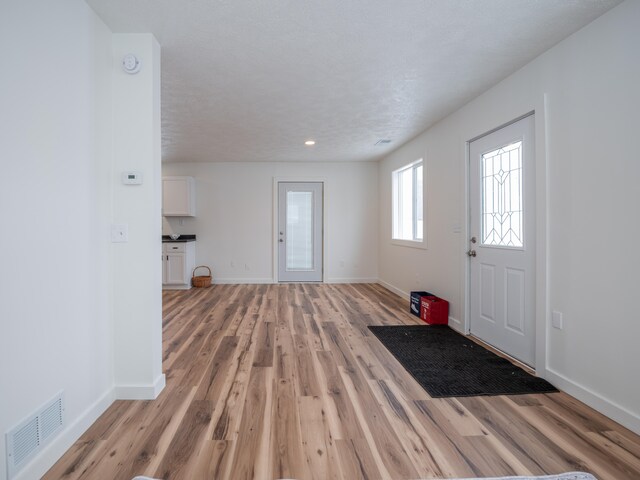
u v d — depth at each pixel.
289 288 5.77
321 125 3.92
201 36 2.09
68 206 1.61
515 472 1.44
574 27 2.01
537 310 2.36
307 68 2.53
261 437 1.67
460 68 2.54
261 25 1.99
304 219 6.27
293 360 2.64
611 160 1.84
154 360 2.06
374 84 2.81
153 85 2.05
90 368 1.79
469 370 2.47
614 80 1.82
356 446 1.61
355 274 6.30
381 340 3.12
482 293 3.09
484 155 3.07
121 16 1.88
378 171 6.21
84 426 1.71
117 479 1.38
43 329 1.43
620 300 1.80
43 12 1.43
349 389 2.18
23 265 1.33
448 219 3.62
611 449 1.59
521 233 2.62
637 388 1.72
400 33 2.08
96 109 1.85
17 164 1.30
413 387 2.21
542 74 2.31
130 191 2.02
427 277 4.16
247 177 6.18
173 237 5.83
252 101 3.17
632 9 1.73
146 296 2.03
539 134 2.33
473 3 1.80
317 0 1.77
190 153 5.42
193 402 2.00
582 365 2.03
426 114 3.56
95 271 1.83
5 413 1.24
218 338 3.15
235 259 6.21
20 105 1.31
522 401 2.04
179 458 1.51
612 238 1.84
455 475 1.42
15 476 1.28
